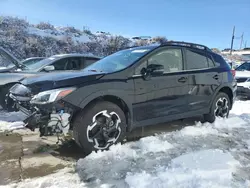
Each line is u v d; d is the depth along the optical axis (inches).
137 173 108.3
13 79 211.3
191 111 173.8
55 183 100.7
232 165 116.6
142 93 143.8
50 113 118.2
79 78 126.9
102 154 127.3
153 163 119.6
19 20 960.3
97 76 130.8
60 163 120.0
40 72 229.1
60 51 840.9
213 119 192.9
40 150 136.1
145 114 147.5
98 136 129.5
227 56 1473.9
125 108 140.8
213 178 104.1
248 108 263.9
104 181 102.9
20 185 98.7
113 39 1065.5
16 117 200.5
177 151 135.2
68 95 118.6
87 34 1139.9
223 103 199.6
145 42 1138.0
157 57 156.6
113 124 133.6
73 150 136.9
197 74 174.4
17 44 746.2
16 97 146.3
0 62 223.8
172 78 158.2
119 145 136.3
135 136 161.9
